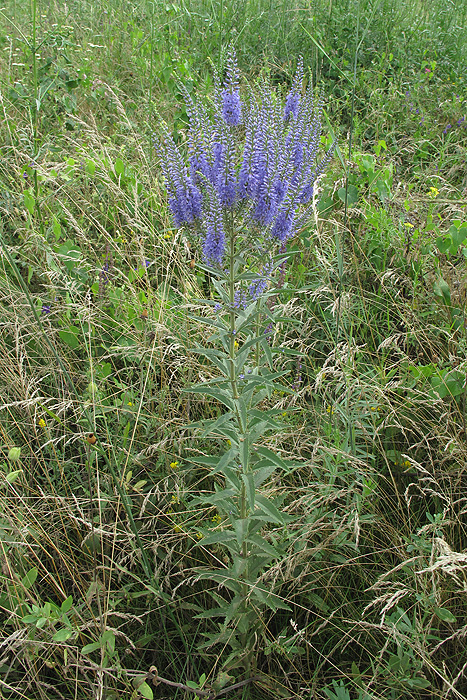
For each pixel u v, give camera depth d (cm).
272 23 773
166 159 233
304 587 280
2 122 509
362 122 605
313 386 347
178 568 298
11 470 290
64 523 298
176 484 298
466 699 250
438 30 810
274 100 262
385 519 307
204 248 235
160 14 747
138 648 256
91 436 252
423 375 340
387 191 447
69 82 567
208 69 666
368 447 330
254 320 287
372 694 246
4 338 370
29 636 229
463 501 307
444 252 404
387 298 413
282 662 275
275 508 255
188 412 340
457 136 607
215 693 247
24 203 408
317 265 408
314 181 289
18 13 747
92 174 441
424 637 241
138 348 339
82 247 429
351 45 726
